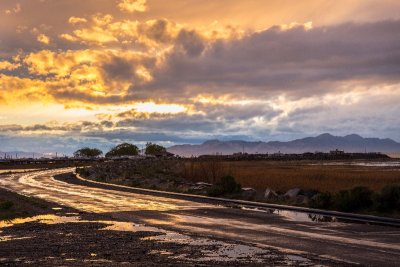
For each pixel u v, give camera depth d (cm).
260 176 5403
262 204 2862
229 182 3738
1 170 10206
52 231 1884
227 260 1305
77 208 2767
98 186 4903
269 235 1758
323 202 2698
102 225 2052
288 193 3338
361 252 1418
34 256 1370
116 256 1366
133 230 1900
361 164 12194
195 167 5741
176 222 2147
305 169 7800
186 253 1409
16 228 1984
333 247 1502
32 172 8694
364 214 2370
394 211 2398
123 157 17525
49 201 3216
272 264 1252
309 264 1252
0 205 2811
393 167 9256
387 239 1655
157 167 8912
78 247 1516
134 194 3856
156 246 1527
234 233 1811
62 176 7125
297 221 2170
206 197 3447
